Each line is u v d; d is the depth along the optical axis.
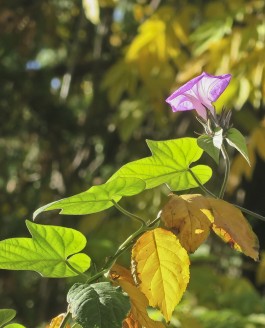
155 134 9.02
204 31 6.45
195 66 6.40
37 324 8.38
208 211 1.88
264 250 7.95
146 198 7.56
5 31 9.20
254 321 5.05
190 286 5.89
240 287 6.27
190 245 1.86
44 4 9.26
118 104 9.21
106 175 8.98
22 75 9.55
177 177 2.02
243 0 6.78
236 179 6.22
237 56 6.29
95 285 1.79
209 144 1.95
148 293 1.93
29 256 1.96
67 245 1.96
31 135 9.72
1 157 9.72
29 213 9.09
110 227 7.51
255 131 6.15
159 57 7.04
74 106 10.38
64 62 10.23
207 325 5.03
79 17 9.69
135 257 1.94
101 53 9.39
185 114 8.37
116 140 9.20
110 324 1.72
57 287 8.44
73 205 1.91
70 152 9.69
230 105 6.09
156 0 8.54
